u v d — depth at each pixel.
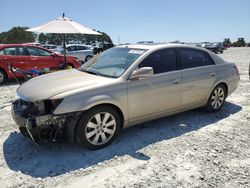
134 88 4.45
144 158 3.98
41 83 4.36
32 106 3.92
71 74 4.77
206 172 3.63
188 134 4.86
